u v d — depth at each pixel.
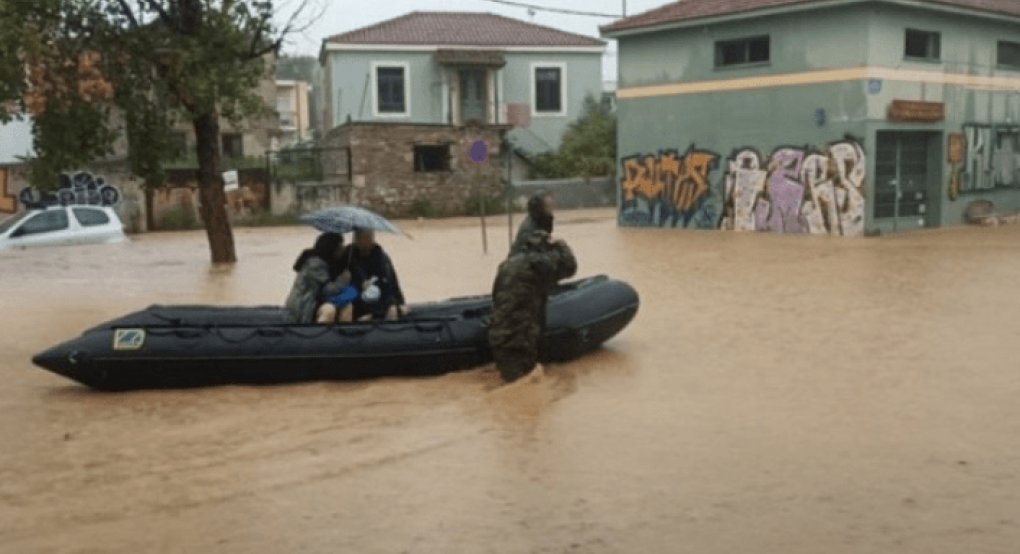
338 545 5.38
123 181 33.81
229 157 44.25
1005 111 28.20
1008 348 10.25
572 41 47.94
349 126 37.22
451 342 9.34
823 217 24.89
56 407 8.68
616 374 9.50
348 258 9.88
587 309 10.02
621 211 29.89
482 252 22.89
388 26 47.66
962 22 26.44
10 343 11.90
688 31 27.47
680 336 11.34
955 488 6.02
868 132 23.97
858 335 11.12
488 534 5.48
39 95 16.72
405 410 8.27
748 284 15.76
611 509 5.82
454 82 46.47
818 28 24.67
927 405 8.04
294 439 7.49
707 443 7.13
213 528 5.68
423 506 5.97
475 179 39.25
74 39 17.36
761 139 26.08
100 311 14.25
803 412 7.92
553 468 6.65
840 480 6.22
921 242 22.48
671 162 28.34
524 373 9.09
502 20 50.00
